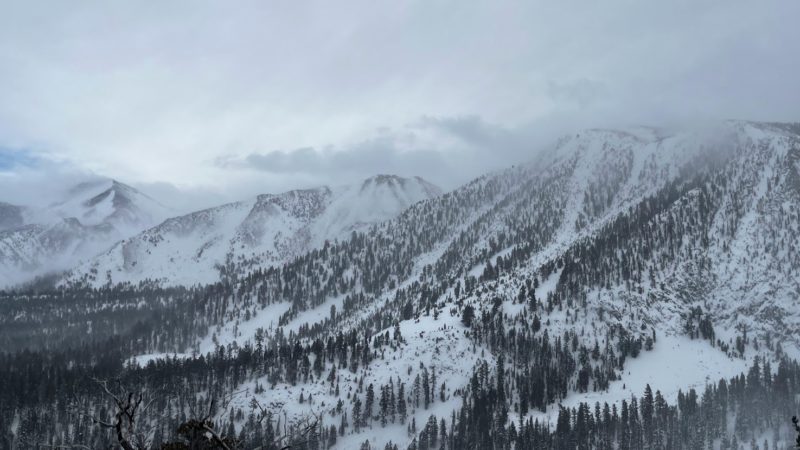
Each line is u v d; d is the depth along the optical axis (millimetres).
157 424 27234
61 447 26422
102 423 26016
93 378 27766
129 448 25859
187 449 27156
